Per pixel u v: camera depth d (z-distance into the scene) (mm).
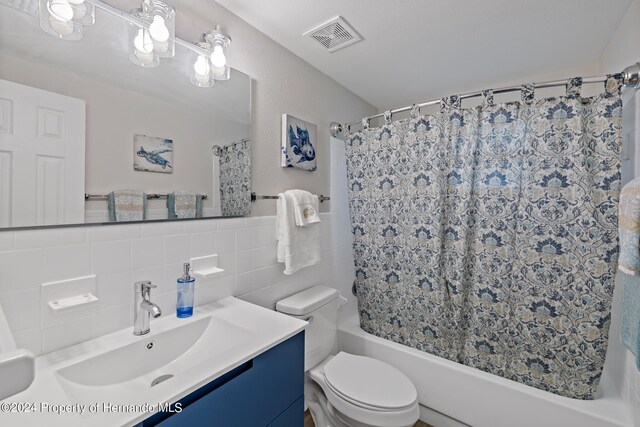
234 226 1420
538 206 1413
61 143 890
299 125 1799
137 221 1069
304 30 1543
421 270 1761
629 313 985
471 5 1343
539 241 1419
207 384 806
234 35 1413
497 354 1563
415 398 1331
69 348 907
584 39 1619
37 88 845
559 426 1351
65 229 902
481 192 1569
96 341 953
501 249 1521
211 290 1325
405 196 1821
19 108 814
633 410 1249
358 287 2092
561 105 1352
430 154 1695
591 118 1308
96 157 963
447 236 1676
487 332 1587
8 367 344
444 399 1664
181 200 1205
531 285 1446
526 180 1442
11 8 802
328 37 1607
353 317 2338
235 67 1421
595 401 1362
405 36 1591
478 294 1598
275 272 1646
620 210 980
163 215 1147
